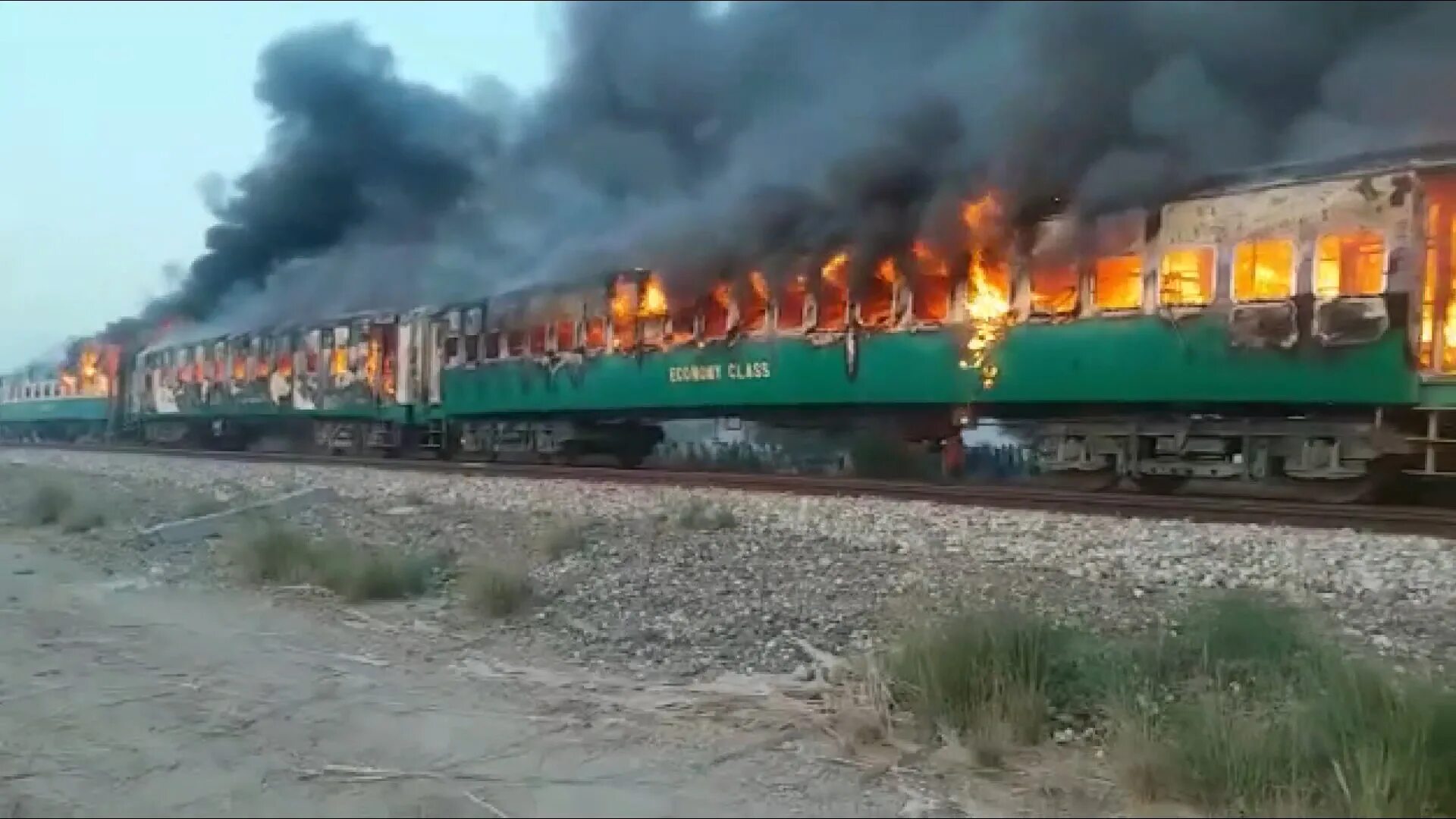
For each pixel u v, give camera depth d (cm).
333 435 3027
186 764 482
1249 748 442
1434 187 1163
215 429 3472
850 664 620
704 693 599
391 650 721
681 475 1733
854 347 1770
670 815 416
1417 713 455
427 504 1507
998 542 988
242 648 729
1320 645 563
